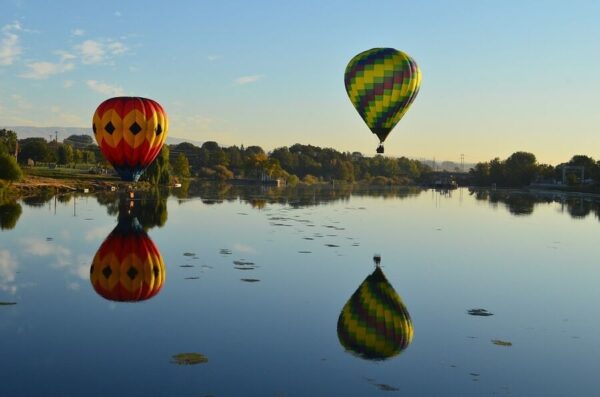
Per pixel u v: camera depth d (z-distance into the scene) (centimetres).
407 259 2762
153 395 1132
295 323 1636
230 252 2772
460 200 8450
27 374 1226
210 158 16725
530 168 15575
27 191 6253
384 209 5931
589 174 13550
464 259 2838
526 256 3008
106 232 3341
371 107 3541
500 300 1998
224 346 1423
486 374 1290
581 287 2241
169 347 1405
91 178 8694
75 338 1459
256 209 5316
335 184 15875
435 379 1251
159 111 3756
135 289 1983
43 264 2377
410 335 1561
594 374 1305
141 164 3769
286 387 1184
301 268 2428
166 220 4103
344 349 1427
